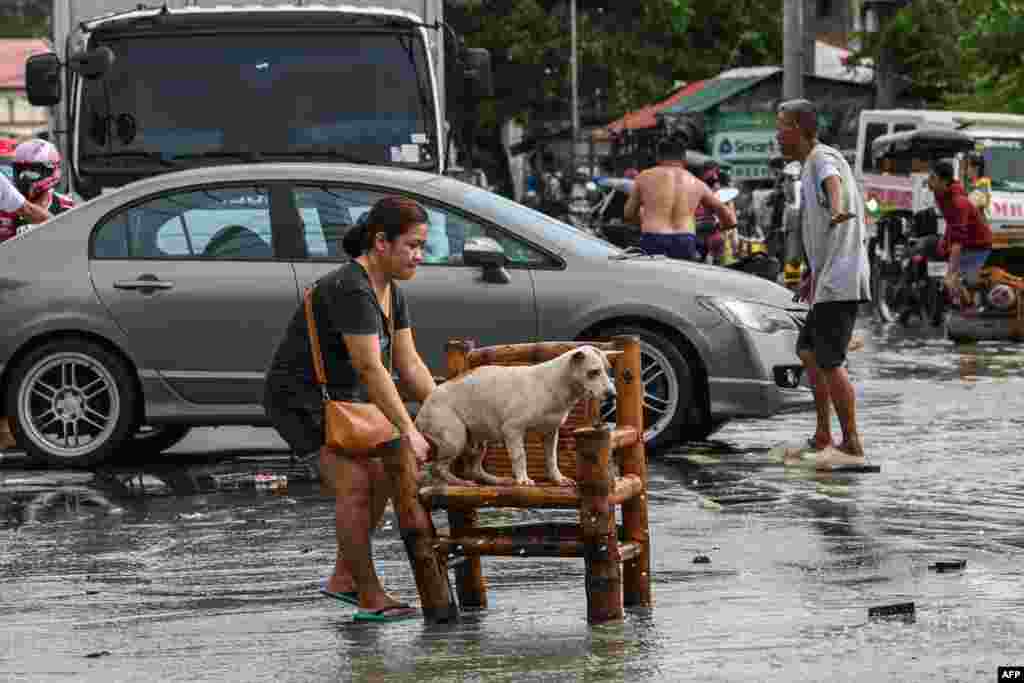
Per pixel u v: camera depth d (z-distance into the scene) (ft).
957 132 108.06
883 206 118.21
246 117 59.21
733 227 59.98
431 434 27.58
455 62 62.13
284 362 27.94
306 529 35.96
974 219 84.48
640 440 28.09
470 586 28.22
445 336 45.39
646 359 45.75
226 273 45.70
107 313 45.60
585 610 27.81
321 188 46.29
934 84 190.90
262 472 44.52
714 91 233.55
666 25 265.13
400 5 62.34
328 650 25.48
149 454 48.88
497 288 45.39
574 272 45.65
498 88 264.93
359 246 27.73
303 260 45.83
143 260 46.03
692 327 45.52
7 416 45.98
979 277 84.99
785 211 111.96
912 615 26.58
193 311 45.60
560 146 282.56
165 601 29.40
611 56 262.88
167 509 38.91
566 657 24.45
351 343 27.12
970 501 38.01
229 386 45.62
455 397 27.50
